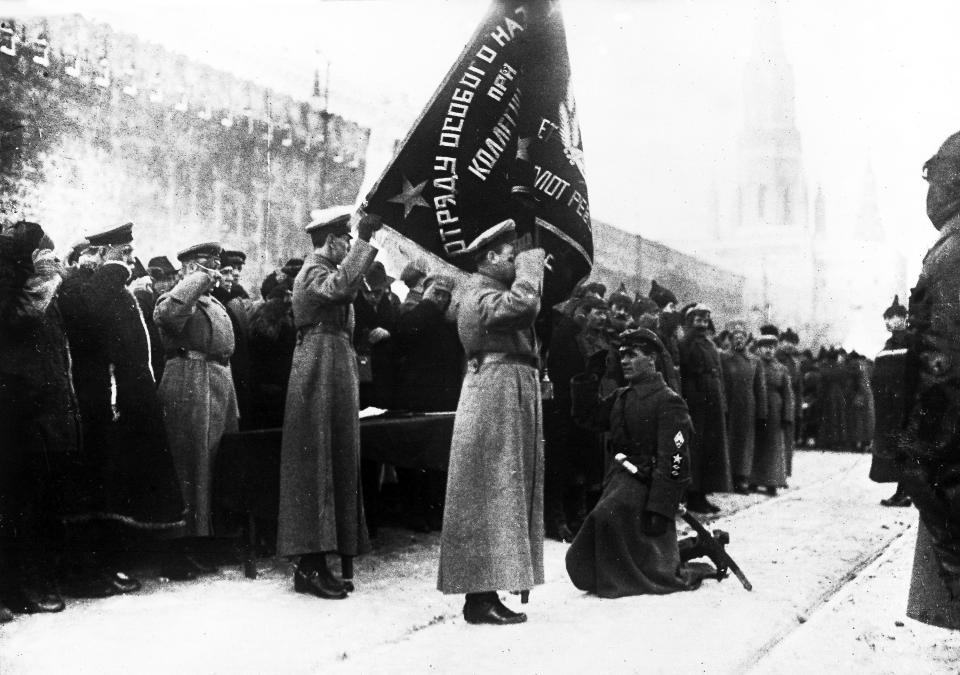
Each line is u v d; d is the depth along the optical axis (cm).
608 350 604
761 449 983
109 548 468
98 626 401
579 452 661
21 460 423
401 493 689
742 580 493
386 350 668
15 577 426
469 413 439
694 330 864
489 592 425
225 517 523
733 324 1001
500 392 438
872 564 578
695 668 349
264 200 977
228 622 411
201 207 941
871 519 769
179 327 511
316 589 464
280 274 684
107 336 471
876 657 370
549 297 623
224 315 543
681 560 516
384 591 482
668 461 480
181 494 486
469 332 445
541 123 618
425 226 619
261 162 966
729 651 371
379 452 523
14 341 423
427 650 373
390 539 645
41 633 388
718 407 846
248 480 504
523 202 588
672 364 727
